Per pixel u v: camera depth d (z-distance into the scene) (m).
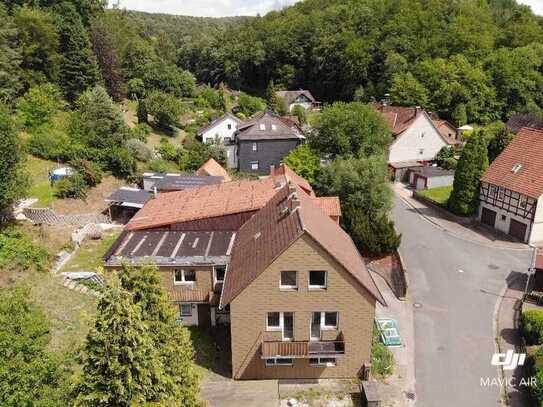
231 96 130.75
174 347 17.36
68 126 55.09
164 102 78.31
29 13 64.00
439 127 77.38
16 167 33.34
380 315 30.77
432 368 25.89
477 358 26.73
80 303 27.98
